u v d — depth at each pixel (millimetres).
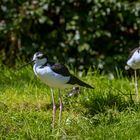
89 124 10203
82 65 15406
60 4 15383
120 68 15078
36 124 10234
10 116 10570
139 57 11352
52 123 10336
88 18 15234
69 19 15422
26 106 11414
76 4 15383
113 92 11961
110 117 10438
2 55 15773
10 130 10000
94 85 12836
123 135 9602
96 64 15234
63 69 10188
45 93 12109
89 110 11055
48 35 15633
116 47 15602
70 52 15570
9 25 15258
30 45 15555
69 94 11789
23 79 13219
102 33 15250
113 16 15570
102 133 9688
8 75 13367
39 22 15570
